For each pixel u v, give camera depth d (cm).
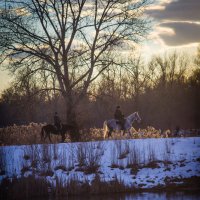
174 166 3984
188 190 3706
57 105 6381
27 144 4331
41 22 5353
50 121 6412
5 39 5281
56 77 5347
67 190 3641
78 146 4066
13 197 3594
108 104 5444
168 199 3459
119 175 3884
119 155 4075
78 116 5312
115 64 5312
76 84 5716
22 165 3962
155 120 9062
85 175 3872
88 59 5325
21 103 5312
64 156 4072
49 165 3881
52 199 3559
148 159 4025
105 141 4353
